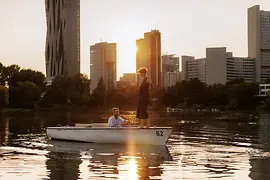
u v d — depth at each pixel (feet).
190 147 58.95
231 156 48.60
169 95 547.08
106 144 63.98
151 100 579.07
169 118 187.21
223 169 39.06
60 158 47.34
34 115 250.98
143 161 44.78
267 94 459.73
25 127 111.75
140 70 62.34
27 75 456.45
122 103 525.34
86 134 67.05
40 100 428.15
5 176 35.63
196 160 45.29
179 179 34.14
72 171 38.14
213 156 48.78
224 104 501.97
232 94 469.57
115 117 67.82
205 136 79.46
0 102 358.43
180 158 47.09
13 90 399.24
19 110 367.86
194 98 521.24
